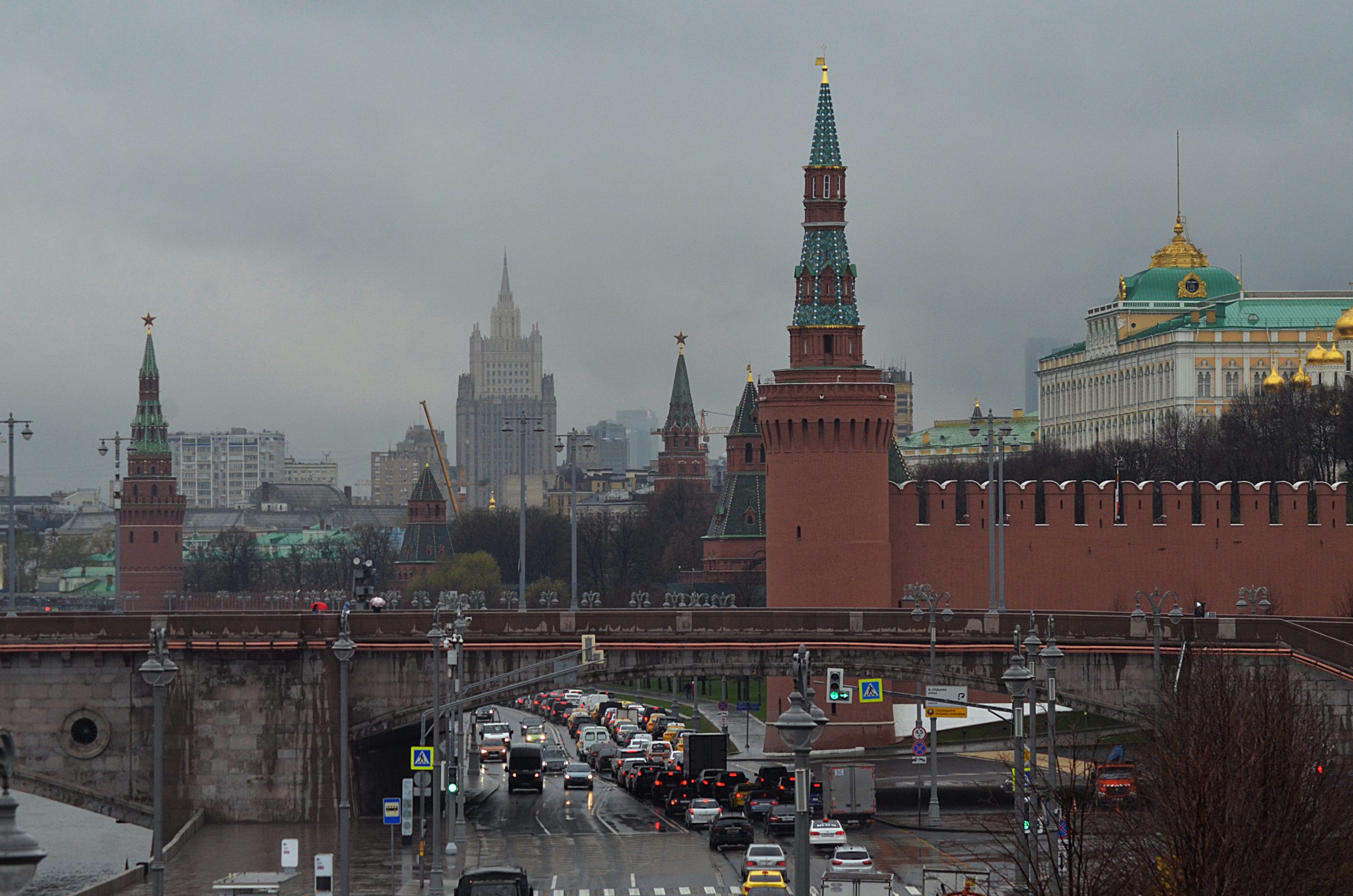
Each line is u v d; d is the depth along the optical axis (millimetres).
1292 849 160875
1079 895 148500
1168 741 190250
